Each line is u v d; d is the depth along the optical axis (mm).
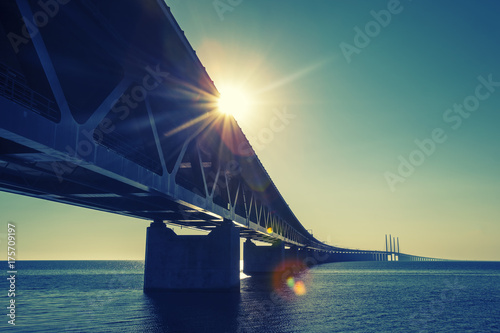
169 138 24500
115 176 16188
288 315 28297
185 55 18828
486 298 47656
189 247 38656
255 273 86125
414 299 44031
